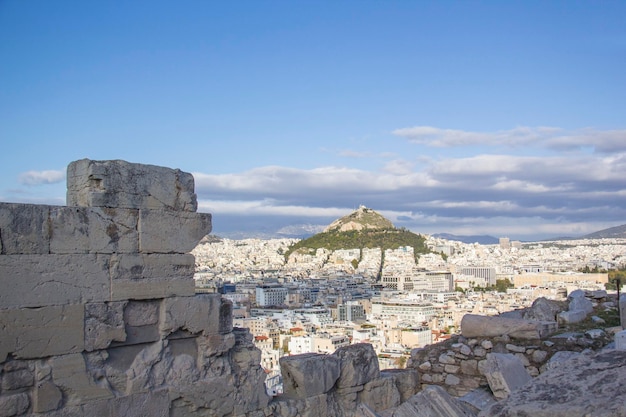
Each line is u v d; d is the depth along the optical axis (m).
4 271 10.08
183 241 12.25
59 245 10.70
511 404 7.35
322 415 13.82
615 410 6.65
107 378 11.11
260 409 12.98
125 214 11.52
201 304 12.38
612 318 22.72
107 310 11.14
